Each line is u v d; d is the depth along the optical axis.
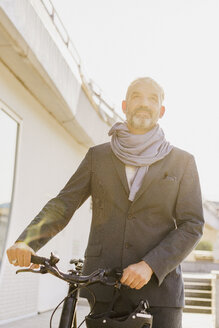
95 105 10.27
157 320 1.65
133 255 1.70
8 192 6.72
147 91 1.86
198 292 12.06
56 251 9.45
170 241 1.64
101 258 1.74
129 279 1.47
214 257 20.20
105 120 11.38
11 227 6.74
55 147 9.02
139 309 1.46
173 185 1.76
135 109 1.86
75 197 1.89
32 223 1.72
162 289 1.66
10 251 1.51
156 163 1.79
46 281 8.63
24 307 7.47
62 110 8.27
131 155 1.77
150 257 1.57
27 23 5.66
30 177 7.64
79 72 8.91
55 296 9.26
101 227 1.80
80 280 1.43
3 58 6.05
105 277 1.44
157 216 1.75
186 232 1.69
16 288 7.06
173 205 1.78
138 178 1.77
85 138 10.30
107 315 1.48
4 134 6.50
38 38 6.16
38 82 6.86
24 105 7.19
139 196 1.73
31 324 6.71
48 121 8.48
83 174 1.91
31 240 1.66
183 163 1.81
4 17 5.00
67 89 7.91
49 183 8.73
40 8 6.20
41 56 6.34
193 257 20.38
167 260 1.59
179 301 1.70
